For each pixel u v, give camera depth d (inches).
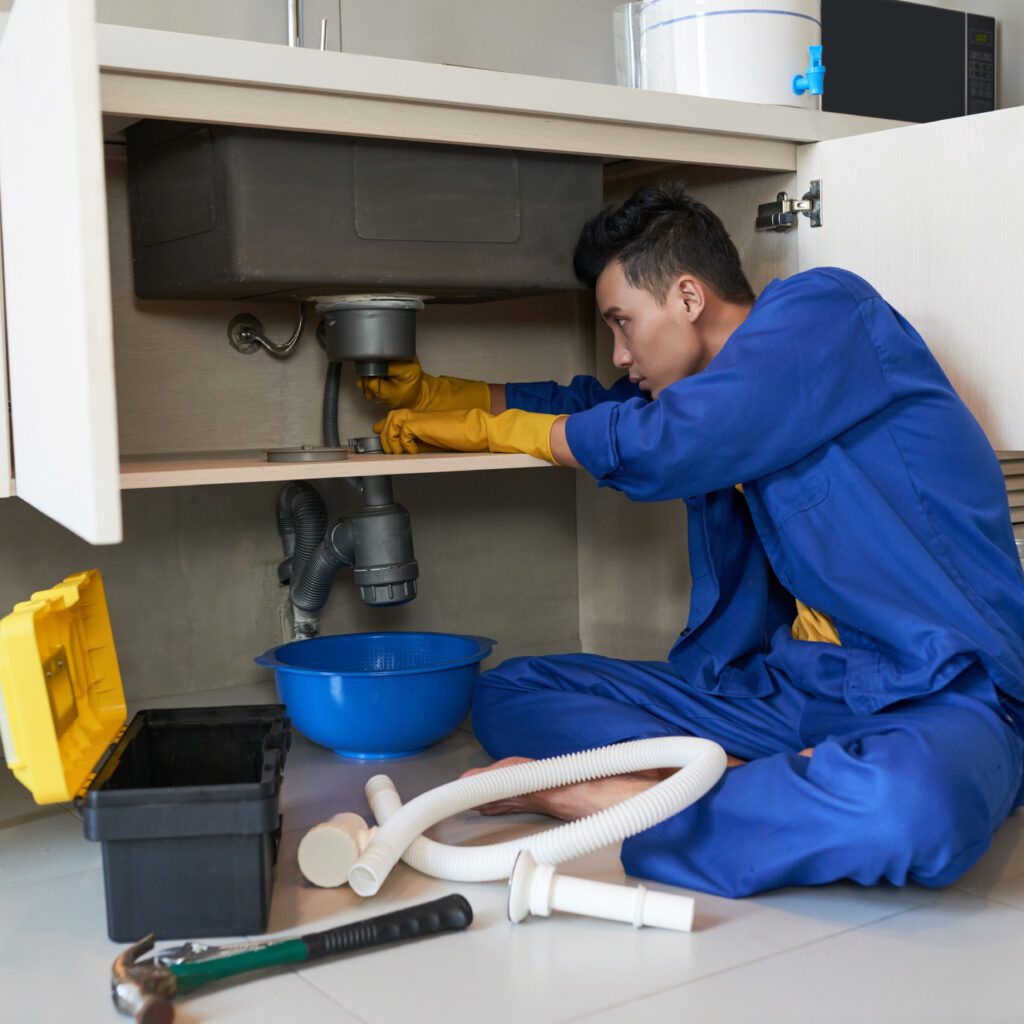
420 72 54.9
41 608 46.4
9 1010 38.1
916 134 62.8
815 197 67.6
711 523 60.8
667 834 48.3
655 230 59.1
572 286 64.7
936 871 43.6
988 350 60.8
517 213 62.2
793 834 44.8
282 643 78.9
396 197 58.4
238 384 74.7
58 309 40.9
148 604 74.0
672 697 60.1
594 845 44.9
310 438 77.8
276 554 78.3
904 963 40.3
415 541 83.6
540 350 86.2
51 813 58.4
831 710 53.6
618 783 52.5
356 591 81.4
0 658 43.3
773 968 40.1
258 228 55.2
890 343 54.1
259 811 42.6
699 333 60.3
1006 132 59.2
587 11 83.0
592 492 89.8
